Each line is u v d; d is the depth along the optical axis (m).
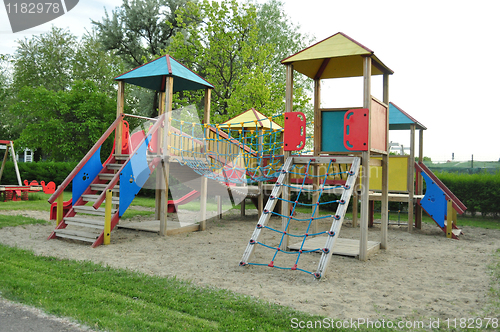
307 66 7.56
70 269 5.13
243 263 5.75
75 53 33.56
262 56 18.80
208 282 4.84
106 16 24.98
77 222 7.66
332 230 5.56
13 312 3.54
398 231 10.33
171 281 4.72
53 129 21.91
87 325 3.26
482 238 9.28
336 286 4.80
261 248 7.31
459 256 6.91
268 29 24.83
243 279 5.03
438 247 7.89
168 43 24.69
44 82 32.12
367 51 6.32
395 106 10.56
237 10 20.11
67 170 21.09
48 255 6.12
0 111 33.19
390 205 15.34
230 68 20.41
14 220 9.38
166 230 8.62
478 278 5.32
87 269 5.18
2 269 4.89
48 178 21.59
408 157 10.30
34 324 3.28
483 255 7.03
